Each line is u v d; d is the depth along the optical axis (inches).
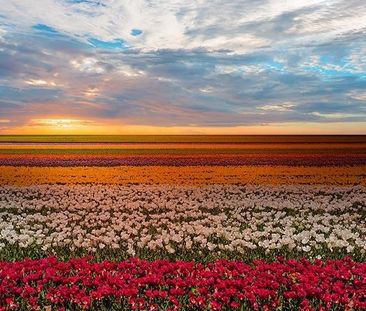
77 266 355.3
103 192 917.2
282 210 732.7
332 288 321.7
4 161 1598.2
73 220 642.8
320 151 2199.8
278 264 360.5
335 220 612.7
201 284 316.8
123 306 311.9
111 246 466.6
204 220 607.2
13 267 350.0
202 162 1603.1
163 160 1672.0
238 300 311.0
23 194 884.0
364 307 290.2
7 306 304.0
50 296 305.4
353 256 451.8
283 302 319.3
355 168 1416.1
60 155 1882.4
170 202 765.3
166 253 457.7
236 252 460.1
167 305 316.2
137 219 616.7
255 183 1076.5
